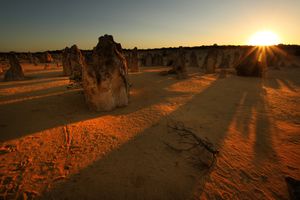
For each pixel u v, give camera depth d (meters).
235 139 6.29
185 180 4.39
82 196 3.90
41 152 5.44
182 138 6.27
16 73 19.25
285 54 45.44
